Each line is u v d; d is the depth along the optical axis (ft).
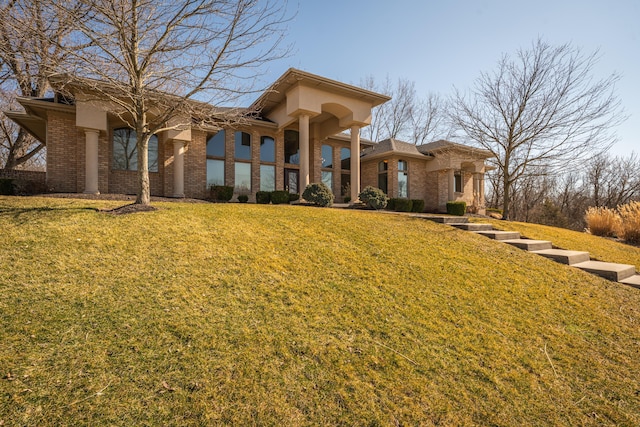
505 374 10.18
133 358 9.09
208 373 8.88
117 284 12.86
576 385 9.96
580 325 13.73
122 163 44.52
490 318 13.64
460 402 8.87
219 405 7.97
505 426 8.21
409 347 11.04
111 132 43.45
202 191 49.90
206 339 10.19
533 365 10.77
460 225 29.50
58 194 34.63
